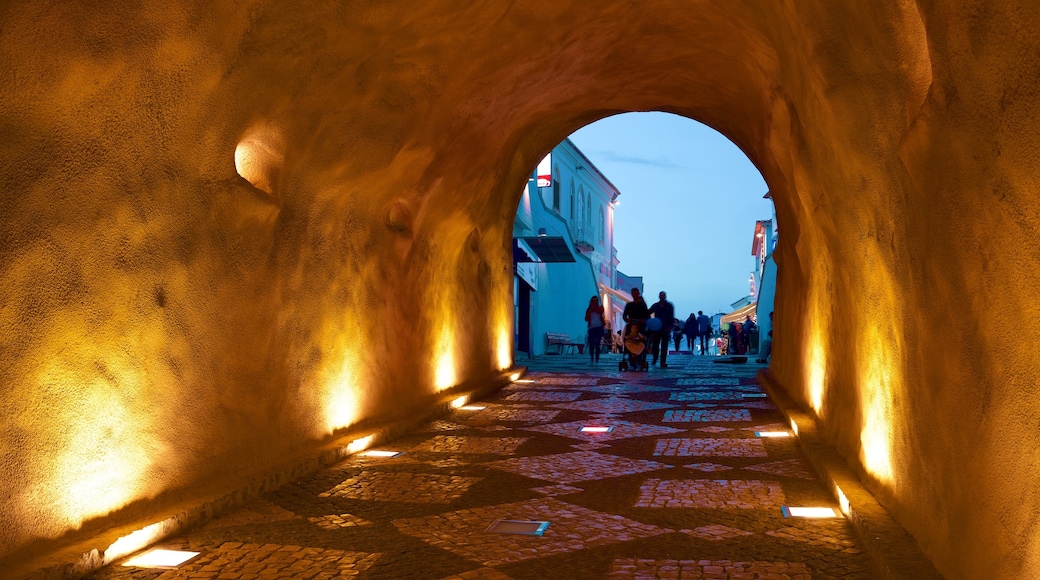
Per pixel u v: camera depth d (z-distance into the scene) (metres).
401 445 8.14
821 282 8.17
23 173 3.90
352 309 8.19
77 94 4.02
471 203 11.81
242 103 5.30
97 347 4.52
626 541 4.75
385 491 6.07
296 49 5.45
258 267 6.22
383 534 4.93
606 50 9.24
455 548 4.64
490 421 9.95
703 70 10.02
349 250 8.09
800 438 7.90
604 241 47.59
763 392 13.43
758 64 8.11
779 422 9.67
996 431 2.96
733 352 37.09
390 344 9.40
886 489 4.93
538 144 14.73
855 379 6.07
